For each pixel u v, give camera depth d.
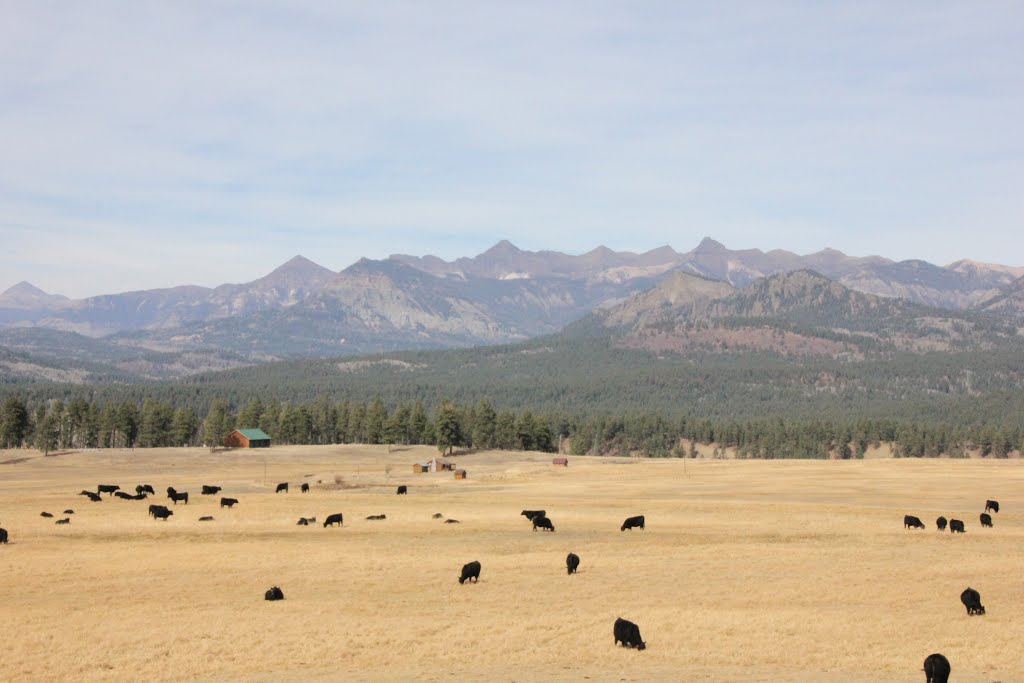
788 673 33.09
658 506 97.38
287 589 50.56
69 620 42.25
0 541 67.38
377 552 64.06
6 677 32.91
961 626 40.72
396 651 36.50
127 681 32.44
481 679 32.22
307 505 100.38
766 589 50.16
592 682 31.66
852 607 45.34
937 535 72.94
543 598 47.91
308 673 33.25
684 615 43.00
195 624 41.31
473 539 71.25
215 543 68.44
